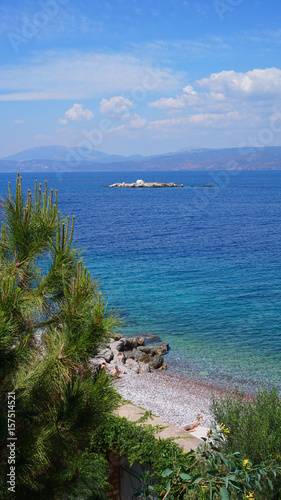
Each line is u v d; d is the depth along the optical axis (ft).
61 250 16.31
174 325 84.33
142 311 92.58
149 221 281.95
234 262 150.71
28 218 15.99
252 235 220.02
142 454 21.54
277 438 20.24
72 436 14.69
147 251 171.32
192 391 56.54
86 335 14.88
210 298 103.50
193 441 23.30
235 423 22.07
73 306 15.08
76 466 16.74
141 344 74.33
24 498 14.11
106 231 228.22
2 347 13.30
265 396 23.88
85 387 15.19
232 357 69.26
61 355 14.82
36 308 15.29
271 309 94.84
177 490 18.19
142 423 25.84
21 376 14.49
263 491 17.99
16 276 15.87
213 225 264.11
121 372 62.03
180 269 137.69
